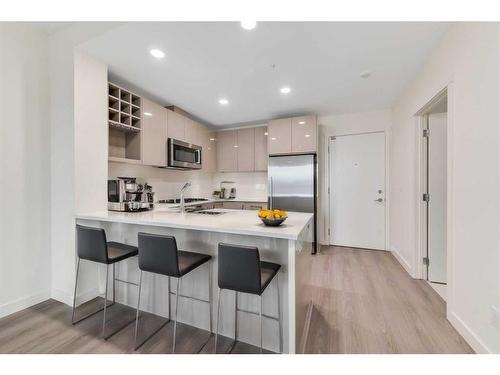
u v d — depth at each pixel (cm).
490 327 139
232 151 468
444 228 262
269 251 162
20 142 204
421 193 269
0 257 193
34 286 214
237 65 239
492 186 137
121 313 204
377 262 329
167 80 272
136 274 213
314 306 212
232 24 179
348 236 409
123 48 209
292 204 385
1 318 192
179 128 356
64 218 217
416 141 270
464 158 164
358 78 269
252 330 166
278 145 399
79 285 216
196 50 212
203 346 162
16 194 202
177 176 415
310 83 282
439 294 234
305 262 181
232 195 499
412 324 184
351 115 401
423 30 188
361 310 205
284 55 221
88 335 173
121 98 274
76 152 210
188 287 188
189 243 189
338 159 412
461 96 168
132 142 287
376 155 388
